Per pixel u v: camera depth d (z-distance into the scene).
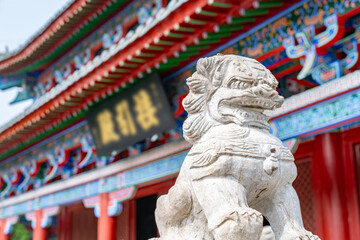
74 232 22.44
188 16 9.12
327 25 8.70
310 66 8.74
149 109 12.64
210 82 4.64
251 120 4.50
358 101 8.02
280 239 4.27
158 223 4.71
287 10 9.35
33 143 19.56
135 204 18.86
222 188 4.13
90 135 16.45
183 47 10.40
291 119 9.22
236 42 10.47
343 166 9.70
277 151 4.36
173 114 12.20
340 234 9.22
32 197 19.88
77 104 14.23
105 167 15.59
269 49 9.77
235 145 4.23
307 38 8.95
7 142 19.14
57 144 18.36
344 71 8.84
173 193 4.49
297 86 11.51
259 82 4.46
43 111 15.09
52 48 20.42
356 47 8.80
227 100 4.48
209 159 4.20
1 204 22.23
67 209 22.89
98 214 15.77
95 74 12.34
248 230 3.90
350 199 9.46
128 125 13.52
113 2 16.70
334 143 9.77
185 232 4.43
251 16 9.53
